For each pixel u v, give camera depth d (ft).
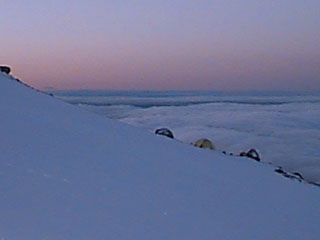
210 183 14.53
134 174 13.07
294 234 11.93
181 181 13.80
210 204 12.44
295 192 16.63
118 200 10.71
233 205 13.05
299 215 13.74
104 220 9.48
